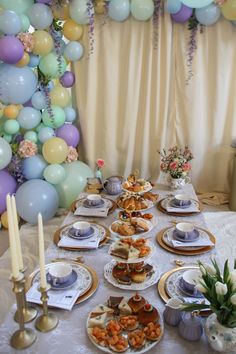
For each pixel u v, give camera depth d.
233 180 3.11
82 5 2.72
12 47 2.49
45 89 2.91
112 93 3.17
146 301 1.18
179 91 3.15
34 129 3.02
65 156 2.93
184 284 1.27
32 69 2.91
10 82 2.64
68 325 1.12
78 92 3.22
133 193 1.86
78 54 2.96
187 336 1.05
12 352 1.02
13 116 2.80
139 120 3.28
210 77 3.10
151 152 3.35
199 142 3.27
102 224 1.84
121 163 3.38
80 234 1.66
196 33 2.95
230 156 3.31
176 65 3.09
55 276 1.30
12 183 2.92
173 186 2.37
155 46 3.00
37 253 2.45
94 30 3.01
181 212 1.96
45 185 2.86
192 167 3.34
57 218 3.03
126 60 3.08
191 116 3.18
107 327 1.08
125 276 1.33
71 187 3.01
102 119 3.28
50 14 2.70
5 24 2.47
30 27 2.82
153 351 1.02
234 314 0.96
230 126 3.23
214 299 1.02
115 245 1.36
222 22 2.91
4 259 2.37
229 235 2.36
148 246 1.38
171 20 2.92
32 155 2.88
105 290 1.30
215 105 3.15
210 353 1.02
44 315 1.11
